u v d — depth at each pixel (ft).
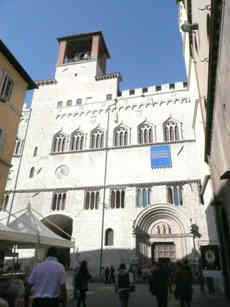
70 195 127.54
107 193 123.44
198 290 73.36
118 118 142.51
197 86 76.13
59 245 62.59
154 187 119.24
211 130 51.72
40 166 139.64
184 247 105.29
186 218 109.09
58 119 152.46
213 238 70.59
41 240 55.72
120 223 115.03
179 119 133.18
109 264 107.96
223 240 56.85
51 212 125.39
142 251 109.91
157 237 112.57
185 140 125.90
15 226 55.77
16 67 73.26
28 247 64.54
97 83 157.69
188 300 35.29
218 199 56.95
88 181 128.67
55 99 160.04
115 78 155.74
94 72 162.81
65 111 153.79
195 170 117.91
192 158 121.19
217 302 48.32
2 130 66.33
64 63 173.17
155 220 115.96
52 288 18.94
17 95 74.18
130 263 105.19
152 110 139.74
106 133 139.64
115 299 55.83
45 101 161.38
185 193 114.62
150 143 130.11
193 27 54.70
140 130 136.98
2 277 34.01
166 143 128.16
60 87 163.53
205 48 47.03
